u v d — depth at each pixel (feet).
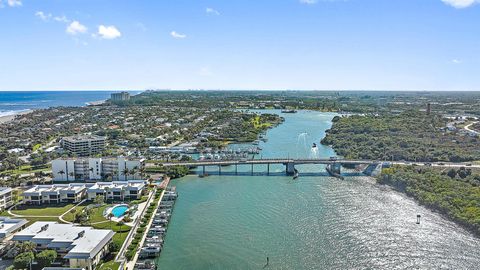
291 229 642.22
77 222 652.89
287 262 528.63
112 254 536.42
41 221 652.89
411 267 509.35
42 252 491.31
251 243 590.14
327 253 552.82
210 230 643.86
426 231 626.23
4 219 599.57
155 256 546.26
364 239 598.34
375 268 508.12
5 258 517.55
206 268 515.50
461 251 553.23
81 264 481.46
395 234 615.16
